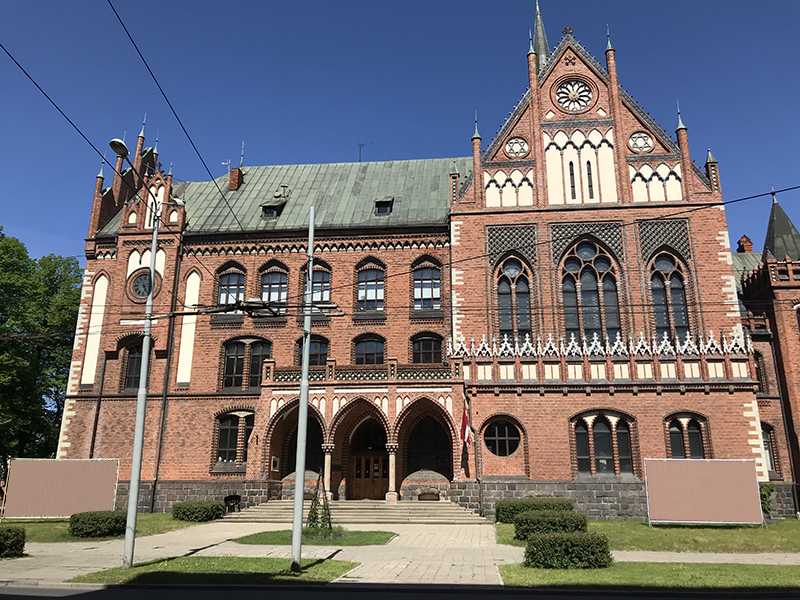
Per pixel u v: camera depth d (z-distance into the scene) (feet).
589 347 107.96
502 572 52.90
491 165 121.08
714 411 99.45
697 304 109.91
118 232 129.29
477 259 116.47
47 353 153.07
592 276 114.42
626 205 115.75
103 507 101.91
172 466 116.88
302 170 150.00
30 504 101.14
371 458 115.14
